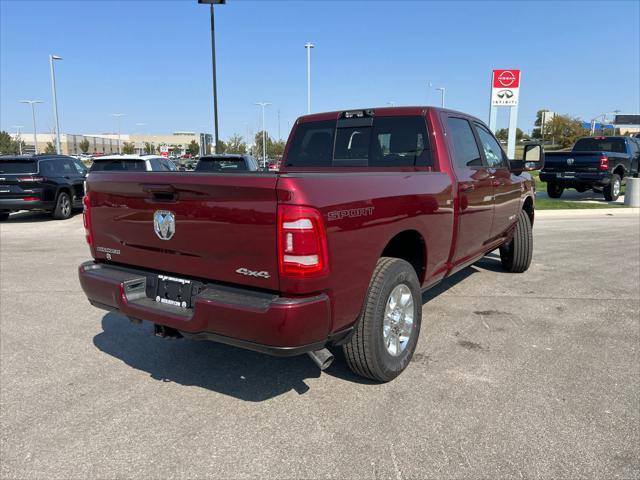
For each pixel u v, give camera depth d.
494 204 5.32
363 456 2.77
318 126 5.16
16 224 13.16
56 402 3.42
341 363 4.04
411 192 3.61
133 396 3.51
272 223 2.71
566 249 8.88
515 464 2.69
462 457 2.75
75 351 4.32
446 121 4.64
